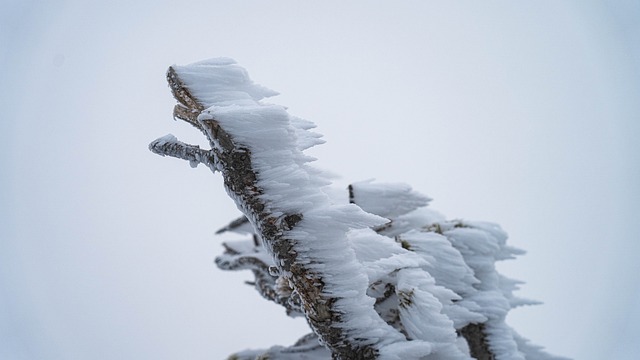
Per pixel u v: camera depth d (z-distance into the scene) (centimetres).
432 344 451
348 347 423
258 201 402
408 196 591
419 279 487
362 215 394
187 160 450
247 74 444
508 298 641
